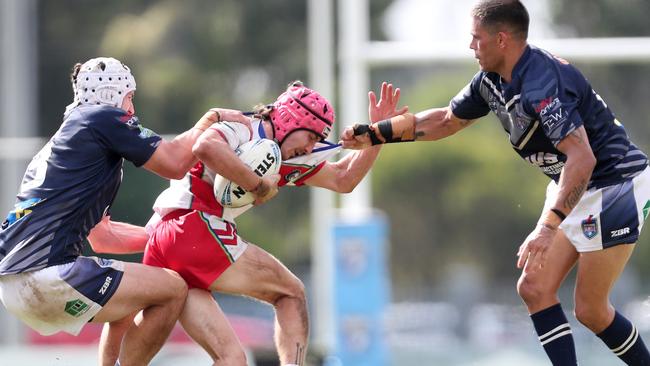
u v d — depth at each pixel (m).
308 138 21.08
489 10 20.66
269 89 107.62
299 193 103.38
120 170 20.97
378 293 39.31
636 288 55.06
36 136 68.56
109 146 20.31
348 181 22.62
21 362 43.22
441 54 40.19
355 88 40.59
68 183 20.08
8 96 62.69
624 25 92.50
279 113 21.05
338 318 39.31
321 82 49.28
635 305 54.25
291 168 21.58
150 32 103.88
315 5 49.69
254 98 106.38
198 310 21.08
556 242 22.23
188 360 39.91
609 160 21.66
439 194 108.69
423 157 108.19
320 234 52.66
